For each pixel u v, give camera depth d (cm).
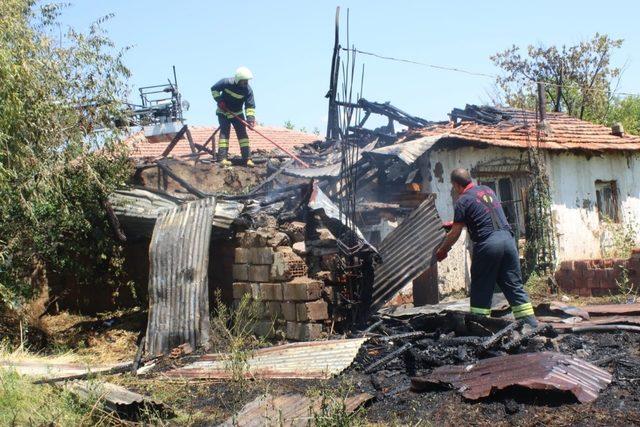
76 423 541
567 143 1352
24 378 648
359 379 610
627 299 1003
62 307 1062
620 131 1569
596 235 1405
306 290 766
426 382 556
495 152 1275
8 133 847
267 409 535
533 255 1259
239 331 808
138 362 734
